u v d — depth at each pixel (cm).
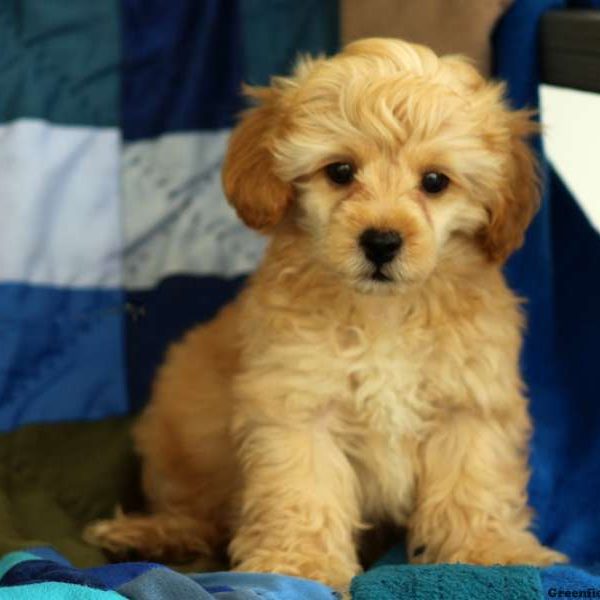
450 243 103
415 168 100
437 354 103
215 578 98
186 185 125
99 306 125
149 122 125
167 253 125
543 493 112
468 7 112
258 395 103
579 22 107
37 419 122
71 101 124
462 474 104
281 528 103
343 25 116
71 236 124
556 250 116
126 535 108
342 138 100
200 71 124
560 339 116
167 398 113
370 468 105
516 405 105
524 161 104
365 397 103
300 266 104
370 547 109
